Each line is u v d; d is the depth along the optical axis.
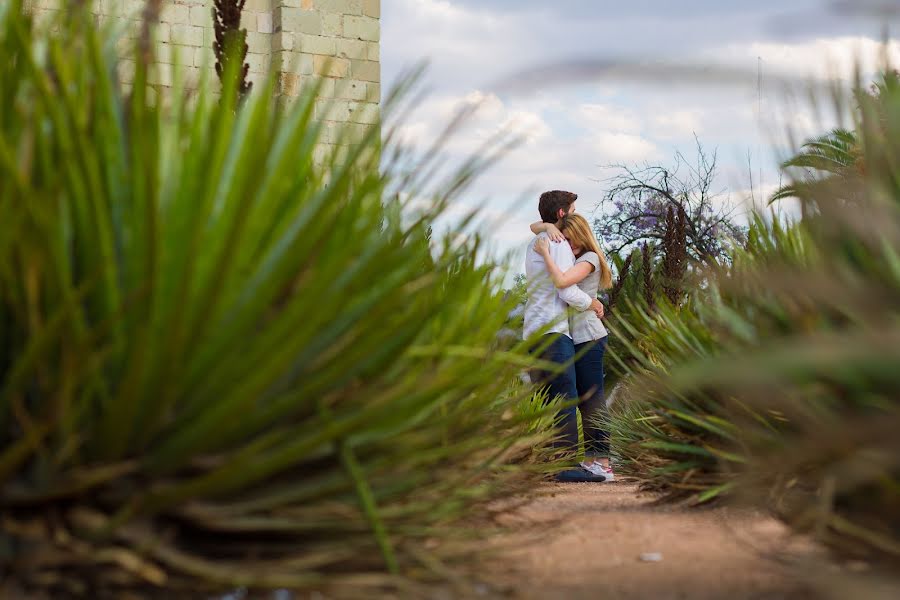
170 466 1.67
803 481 2.23
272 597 1.67
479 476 2.58
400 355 1.93
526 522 2.69
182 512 1.64
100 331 1.52
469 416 2.38
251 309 1.70
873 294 1.63
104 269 1.61
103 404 1.60
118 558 1.50
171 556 1.60
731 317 2.42
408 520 1.97
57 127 1.62
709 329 3.17
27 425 1.52
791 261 2.41
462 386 2.07
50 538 1.56
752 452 2.50
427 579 1.83
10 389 1.54
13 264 1.59
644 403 3.64
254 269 1.77
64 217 1.69
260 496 1.75
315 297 1.67
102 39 2.02
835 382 1.76
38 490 1.57
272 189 1.80
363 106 2.01
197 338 1.64
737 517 2.83
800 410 1.84
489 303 2.62
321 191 2.05
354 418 1.64
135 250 1.68
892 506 1.65
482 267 2.33
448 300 2.09
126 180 1.77
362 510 1.80
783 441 2.31
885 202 1.72
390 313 1.90
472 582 1.92
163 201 1.80
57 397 1.53
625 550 2.32
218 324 1.70
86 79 1.86
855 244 1.80
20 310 1.60
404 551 1.89
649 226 11.36
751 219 2.82
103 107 1.77
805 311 1.89
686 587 1.88
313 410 1.82
